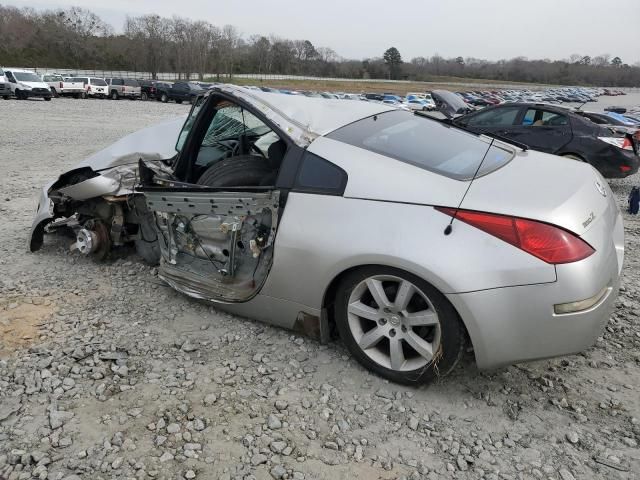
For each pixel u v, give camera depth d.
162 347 3.24
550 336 2.46
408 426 2.57
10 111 23.30
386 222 2.69
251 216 3.25
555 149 9.09
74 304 3.80
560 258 2.40
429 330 2.75
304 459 2.35
